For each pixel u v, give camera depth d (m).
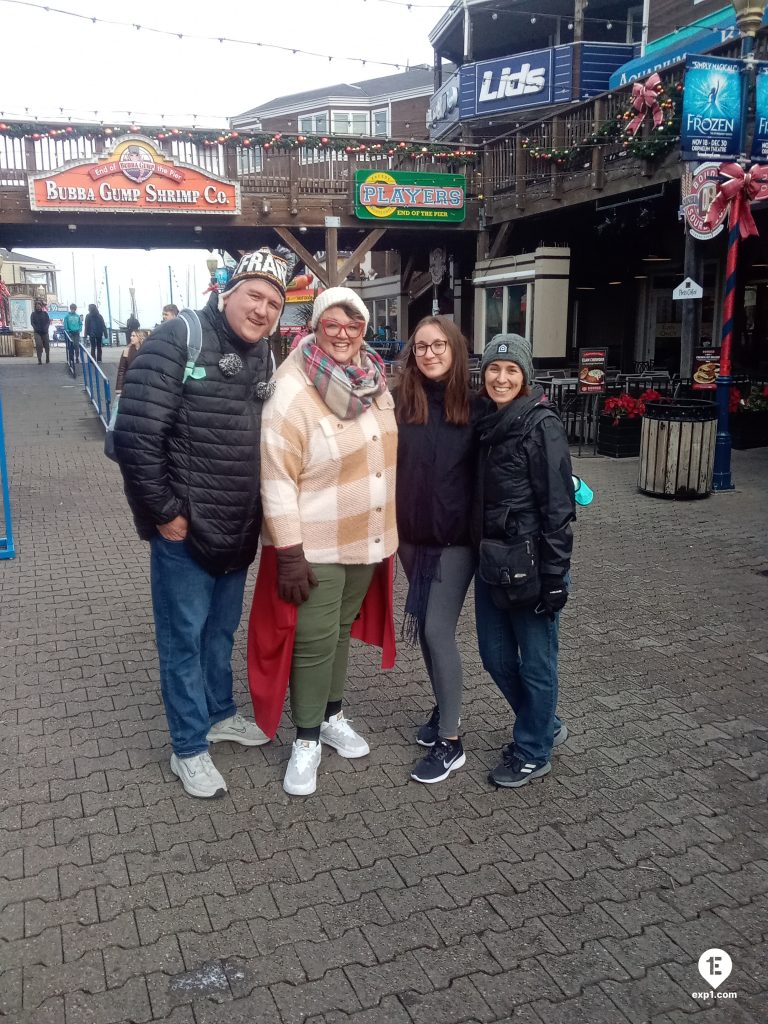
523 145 15.70
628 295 18.33
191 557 3.13
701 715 3.97
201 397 2.99
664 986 2.38
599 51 19.69
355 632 3.64
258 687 3.33
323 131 34.91
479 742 3.74
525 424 2.99
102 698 4.12
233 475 3.07
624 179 12.86
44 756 3.57
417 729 3.86
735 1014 2.29
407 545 3.34
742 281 15.79
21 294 38.69
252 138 15.51
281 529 3.06
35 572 6.20
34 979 2.37
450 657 3.36
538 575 3.05
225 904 2.69
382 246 20.02
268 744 3.72
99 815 3.15
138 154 14.79
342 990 2.35
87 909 2.65
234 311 2.99
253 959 2.46
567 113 14.35
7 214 14.74
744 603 5.51
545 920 2.63
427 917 2.64
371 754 3.63
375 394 3.15
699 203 9.41
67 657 4.62
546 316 15.09
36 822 3.11
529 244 17.84
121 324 61.94
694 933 2.58
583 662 4.59
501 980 2.39
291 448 3.06
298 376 3.10
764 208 11.63
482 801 3.27
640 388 12.09
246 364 3.09
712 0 15.12
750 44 8.18
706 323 16.70
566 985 2.38
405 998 2.32
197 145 15.50
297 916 2.64
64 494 8.91
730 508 8.18
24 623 5.14
